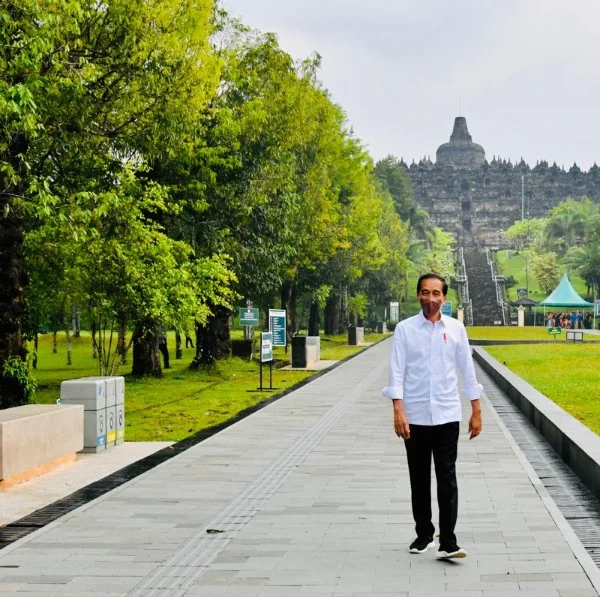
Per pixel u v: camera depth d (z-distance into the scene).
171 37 20.84
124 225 22.67
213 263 27.47
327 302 75.00
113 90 19.92
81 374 36.53
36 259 23.72
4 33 14.43
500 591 6.49
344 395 23.64
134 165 24.22
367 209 60.38
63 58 17.30
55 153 18.64
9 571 7.16
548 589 6.52
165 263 23.72
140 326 26.19
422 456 7.70
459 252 165.25
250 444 14.46
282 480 11.20
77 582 6.85
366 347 57.19
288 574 7.02
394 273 89.81
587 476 10.68
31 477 11.70
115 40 19.12
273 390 26.78
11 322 18.86
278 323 31.59
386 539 8.16
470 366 7.84
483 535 8.23
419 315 7.84
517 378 23.92
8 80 15.50
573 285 145.62
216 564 7.33
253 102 31.25
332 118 46.59
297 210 35.75
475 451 13.53
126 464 12.84
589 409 19.22
